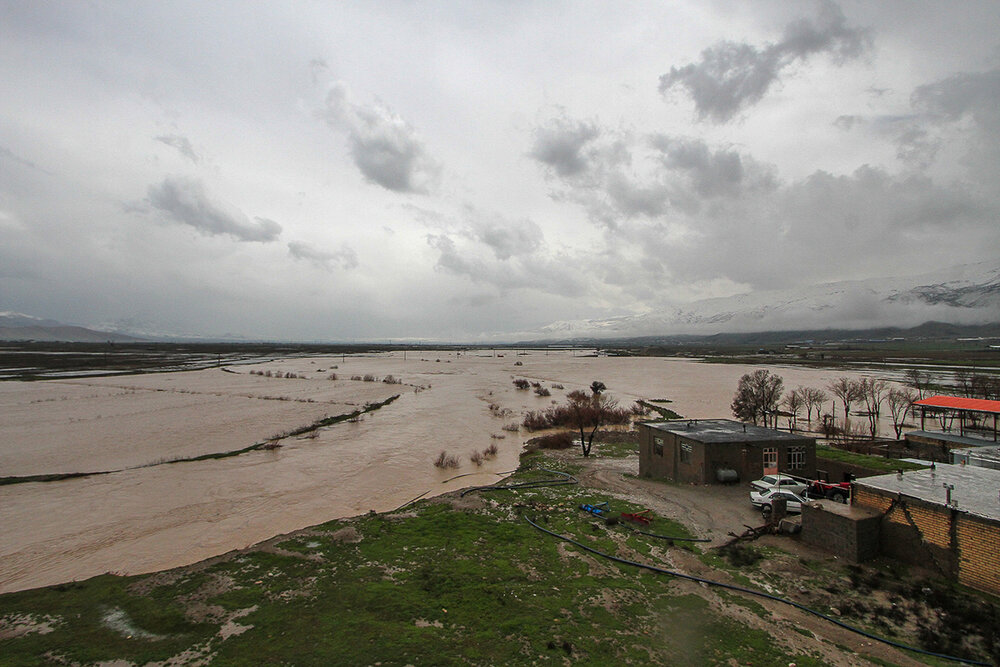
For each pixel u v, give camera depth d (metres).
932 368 139.62
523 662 14.42
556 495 32.47
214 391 94.19
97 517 31.75
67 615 17.08
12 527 30.05
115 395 86.12
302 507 33.88
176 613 17.03
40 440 52.44
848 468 33.53
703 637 15.91
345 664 14.15
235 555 22.27
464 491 34.25
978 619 16.22
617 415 67.44
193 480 39.72
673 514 28.06
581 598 18.41
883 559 21.09
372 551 22.72
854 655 14.98
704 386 110.25
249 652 14.72
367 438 56.00
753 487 30.66
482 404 83.94
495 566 21.12
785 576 20.09
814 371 142.38
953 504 19.28
